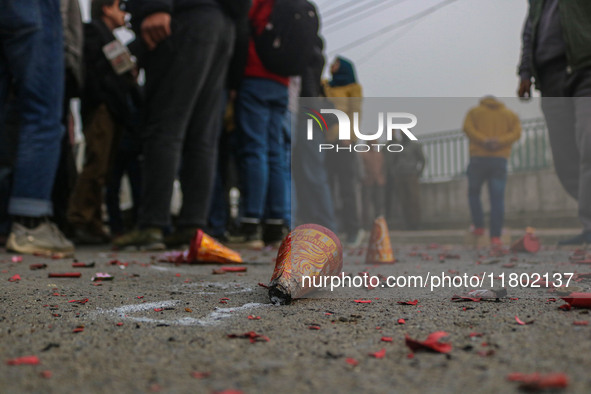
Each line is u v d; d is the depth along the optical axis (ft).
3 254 11.96
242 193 16.47
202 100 14.17
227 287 6.96
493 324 4.10
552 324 3.99
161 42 13.42
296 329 4.13
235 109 16.07
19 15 11.25
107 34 17.08
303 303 5.43
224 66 14.49
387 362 3.12
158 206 13.65
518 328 3.91
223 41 14.17
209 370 3.01
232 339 3.80
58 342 3.72
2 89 12.06
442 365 3.01
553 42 13.70
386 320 4.42
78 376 2.91
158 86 13.55
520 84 15.08
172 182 13.71
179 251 13.06
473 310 4.77
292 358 3.25
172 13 13.58
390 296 5.78
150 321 4.52
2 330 4.13
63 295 6.12
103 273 8.38
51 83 11.73
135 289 6.75
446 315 4.57
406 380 2.76
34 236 12.12
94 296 6.08
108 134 17.42
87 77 16.76
